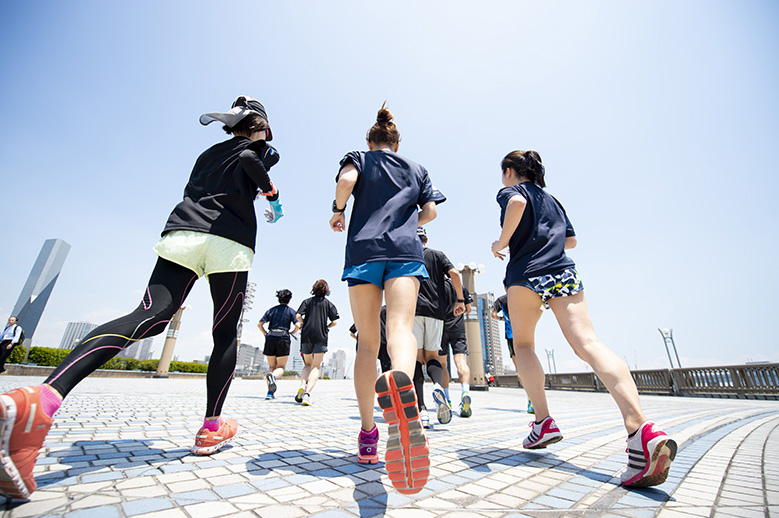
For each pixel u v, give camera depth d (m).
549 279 1.89
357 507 1.17
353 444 2.27
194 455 1.75
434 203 2.00
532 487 1.45
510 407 6.23
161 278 1.63
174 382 11.34
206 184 1.89
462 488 1.42
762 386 8.93
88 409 3.27
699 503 1.27
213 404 1.80
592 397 9.59
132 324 1.40
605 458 2.00
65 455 1.62
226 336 1.87
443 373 4.12
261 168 1.90
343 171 1.85
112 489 1.23
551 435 2.03
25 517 0.97
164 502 1.14
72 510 1.04
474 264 14.58
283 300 6.61
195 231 1.72
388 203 1.76
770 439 2.70
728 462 1.92
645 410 5.53
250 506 1.15
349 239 1.77
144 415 3.08
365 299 1.68
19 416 0.98
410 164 1.96
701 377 10.37
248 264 1.88
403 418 1.14
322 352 5.52
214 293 1.83
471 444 2.42
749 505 1.25
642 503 1.27
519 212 2.01
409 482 1.10
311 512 1.12
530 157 2.36
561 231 2.09
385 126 2.12
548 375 16.64
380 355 3.70
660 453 1.34
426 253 3.83
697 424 3.61
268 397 5.98
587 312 1.84
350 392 9.21
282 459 1.77
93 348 1.27
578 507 1.22
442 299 3.76
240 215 1.91
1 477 0.97
